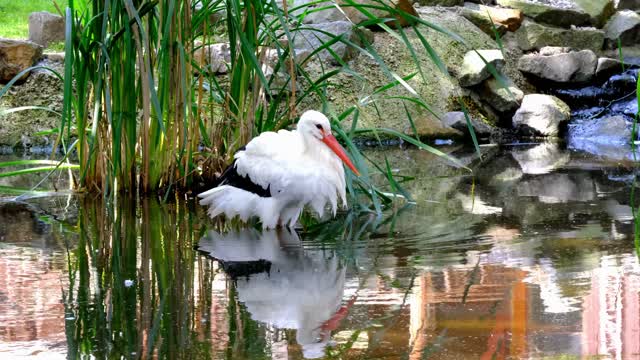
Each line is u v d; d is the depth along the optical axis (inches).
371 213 392.8
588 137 647.8
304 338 228.4
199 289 274.5
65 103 370.6
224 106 434.9
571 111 695.7
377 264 300.8
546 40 732.0
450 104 660.7
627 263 295.6
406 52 681.0
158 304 259.1
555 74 699.4
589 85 705.0
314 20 681.0
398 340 226.1
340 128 410.9
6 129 590.6
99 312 252.2
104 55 386.3
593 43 735.7
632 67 718.5
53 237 349.4
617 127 644.7
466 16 738.8
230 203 372.8
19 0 831.7
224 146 443.8
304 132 368.8
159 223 375.9
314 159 368.2
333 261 306.8
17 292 272.5
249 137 420.8
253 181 368.8
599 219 366.3
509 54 723.4
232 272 294.7
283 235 353.7
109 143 429.4
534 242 327.6
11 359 215.0
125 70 418.0
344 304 256.2
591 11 754.2
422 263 300.8
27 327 239.1
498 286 271.1
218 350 220.2
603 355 213.8
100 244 337.4
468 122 376.2
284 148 368.2
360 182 417.4
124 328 237.9
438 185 458.9
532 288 268.4
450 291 267.0
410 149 595.8
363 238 342.3
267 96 541.0
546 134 647.1
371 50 388.2
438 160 546.9
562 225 355.9
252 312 251.0
